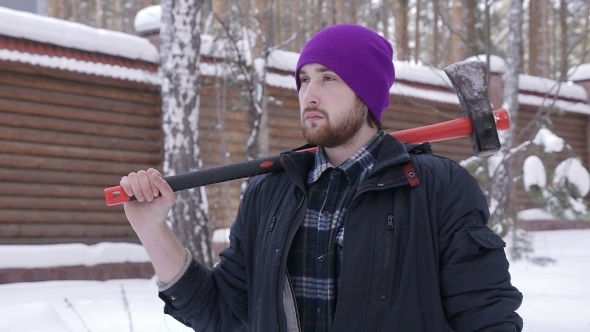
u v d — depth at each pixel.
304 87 1.59
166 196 1.57
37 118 7.75
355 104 1.53
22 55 7.38
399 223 1.42
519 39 8.70
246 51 8.64
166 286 1.66
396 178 1.46
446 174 1.48
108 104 8.33
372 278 1.39
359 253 1.41
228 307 1.72
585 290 5.75
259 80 8.16
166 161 6.88
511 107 8.52
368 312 1.38
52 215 7.88
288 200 1.57
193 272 1.68
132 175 1.57
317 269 1.48
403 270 1.39
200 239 6.75
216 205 8.44
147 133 8.73
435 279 1.40
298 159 1.60
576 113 14.52
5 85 7.50
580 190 9.53
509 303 1.35
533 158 9.19
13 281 7.08
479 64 1.64
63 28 7.84
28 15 7.60
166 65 6.91
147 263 8.17
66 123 7.98
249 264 1.66
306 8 19.28
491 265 1.39
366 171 1.53
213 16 8.41
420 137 1.65
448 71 1.65
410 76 11.45
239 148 9.59
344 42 1.52
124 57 8.35
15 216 7.58
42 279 7.29
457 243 1.40
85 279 7.62
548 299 5.23
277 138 10.01
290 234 1.51
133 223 1.61
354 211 1.45
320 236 1.50
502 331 1.33
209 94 9.37
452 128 1.64
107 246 7.92
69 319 4.77
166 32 6.93
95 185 8.29
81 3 22.88
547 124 8.80
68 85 7.99
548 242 11.10
